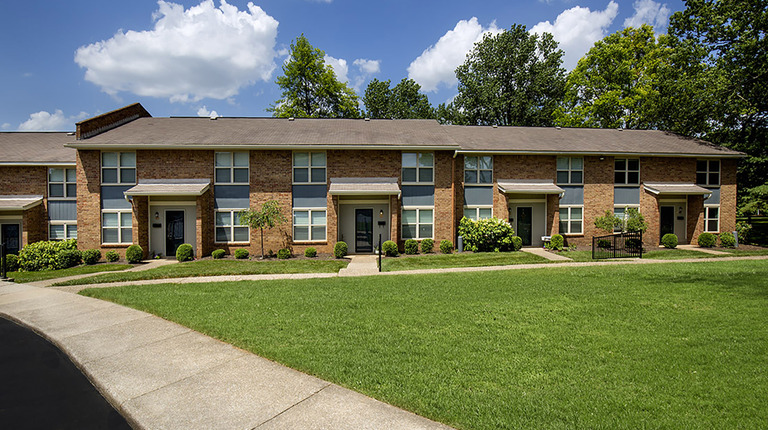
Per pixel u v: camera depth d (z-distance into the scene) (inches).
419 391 165.9
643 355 203.0
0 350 243.0
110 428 152.3
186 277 501.7
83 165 700.7
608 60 1228.5
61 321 289.9
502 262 595.5
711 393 161.9
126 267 617.0
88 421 157.9
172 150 708.7
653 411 148.5
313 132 781.3
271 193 716.0
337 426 141.0
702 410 148.9
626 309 288.7
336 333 243.6
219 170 716.0
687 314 273.4
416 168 733.3
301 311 298.2
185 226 723.4
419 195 734.5
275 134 758.5
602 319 265.9
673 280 389.7
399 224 727.1
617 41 1225.4
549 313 282.0
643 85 1187.9
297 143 696.4
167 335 248.1
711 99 834.2
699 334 232.8
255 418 148.2
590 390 166.1
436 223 734.5
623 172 800.3
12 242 748.0
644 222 729.0
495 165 771.4
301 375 185.8
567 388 167.9
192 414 153.2
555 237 733.9
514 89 1453.0
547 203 783.7
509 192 739.4
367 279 450.9
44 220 745.0
